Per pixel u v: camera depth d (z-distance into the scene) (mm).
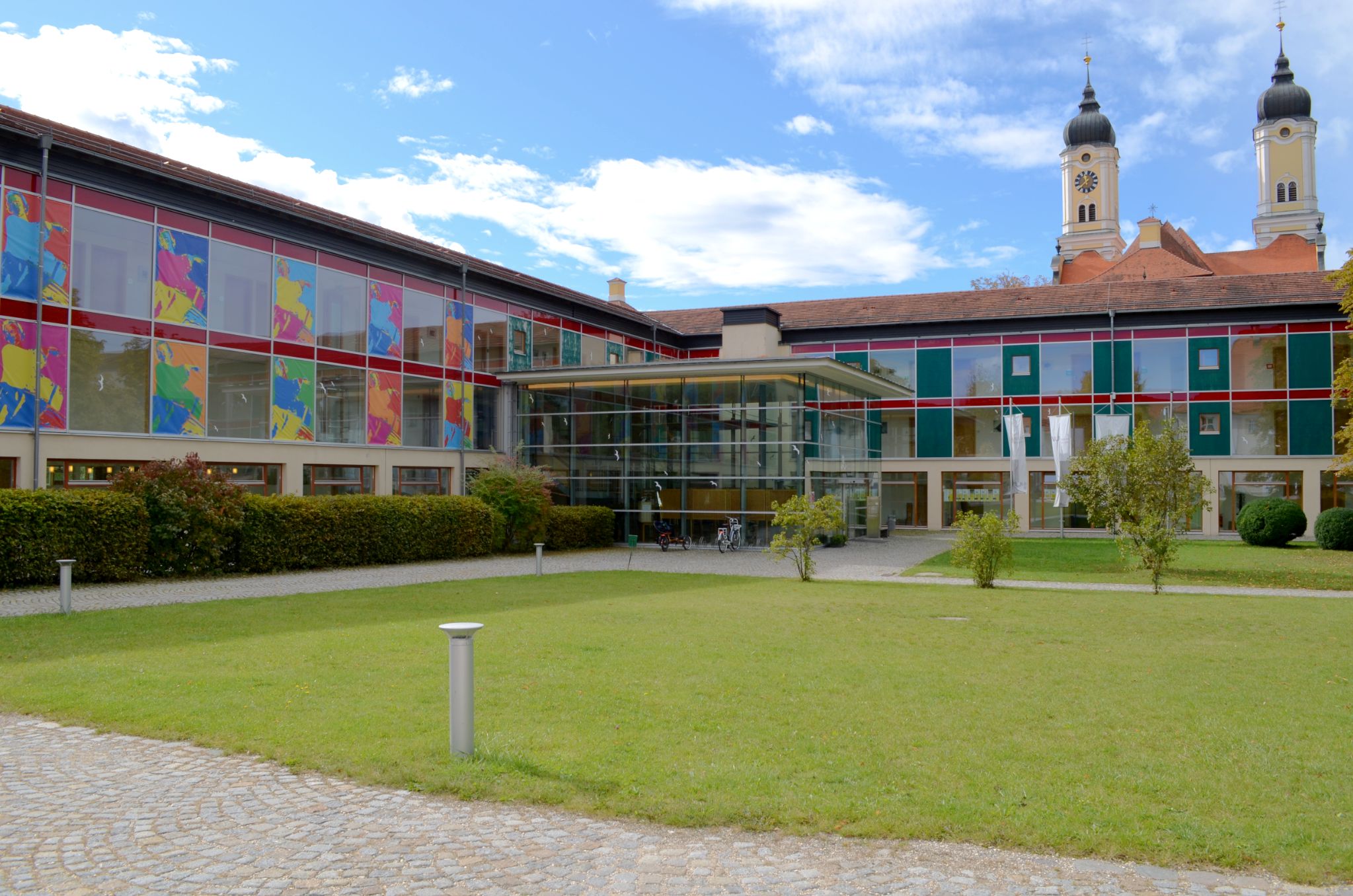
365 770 6227
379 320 28125
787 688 8844
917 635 12266
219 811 5551
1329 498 36750
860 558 27203
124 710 7699
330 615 13742
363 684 8781
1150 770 6375
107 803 5684
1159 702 8398
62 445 19844
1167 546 18406
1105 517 22234
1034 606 15695
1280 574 21812
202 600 15641
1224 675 9672
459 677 6508
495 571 22125
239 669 9422
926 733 7297
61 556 17250
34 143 19453
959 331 41281
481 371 32281
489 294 32594
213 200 23188
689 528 32156
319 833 5227
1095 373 39406
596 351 38562
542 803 5707
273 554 20984
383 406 28172
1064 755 6715
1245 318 37688
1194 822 5391
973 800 5750
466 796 5816
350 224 26875
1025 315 40125
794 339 43594
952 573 22516
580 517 30922
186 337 22531
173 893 4480
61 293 20000
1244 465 37531
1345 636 12438
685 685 8938
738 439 31703
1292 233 83562
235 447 23578
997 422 40750
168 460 20359
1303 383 36969
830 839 5211
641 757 6582
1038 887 4605
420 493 29562
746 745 6902
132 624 12492
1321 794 5918
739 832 5312
